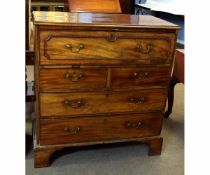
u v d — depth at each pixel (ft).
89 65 5.02
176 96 9.41
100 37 4.87
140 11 15.11
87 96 5.25
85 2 8.71
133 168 5.74
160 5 13.01
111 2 8.96
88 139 5.62
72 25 4.65
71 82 5.06
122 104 5.53
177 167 5.86
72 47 4.81
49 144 5.43
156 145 6.12
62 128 5.37
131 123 5.76
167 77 5.60
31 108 7.52
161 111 5.88
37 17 4.95
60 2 11.05
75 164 5.72
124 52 5.11
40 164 5.50
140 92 5.55
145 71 5.40
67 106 5.22
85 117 5.41
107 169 5.65
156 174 5.61
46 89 4.99
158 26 5.11
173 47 5.39
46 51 4.73
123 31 4.96
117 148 6.36
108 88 5.31
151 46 5.23
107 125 5.62
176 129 7.39
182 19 12.12
